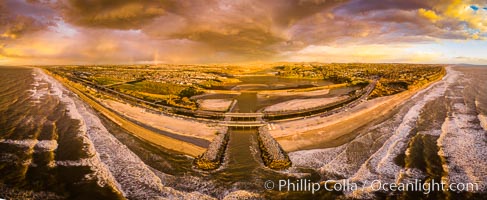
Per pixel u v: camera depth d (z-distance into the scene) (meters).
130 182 31.41
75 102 71.56
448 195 28.61
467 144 41.94
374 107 67.38
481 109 64.38
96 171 33.47
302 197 28.89
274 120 56.25
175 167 35.59
